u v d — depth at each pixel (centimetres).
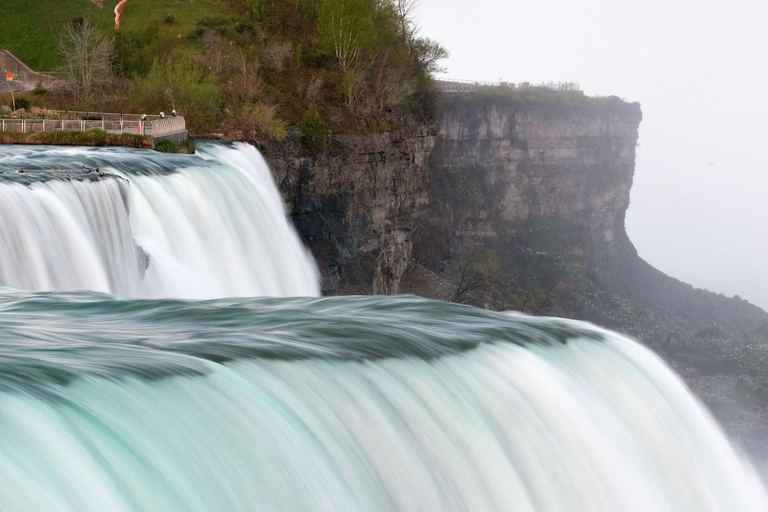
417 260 12900
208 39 9906
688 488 2738
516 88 17038
